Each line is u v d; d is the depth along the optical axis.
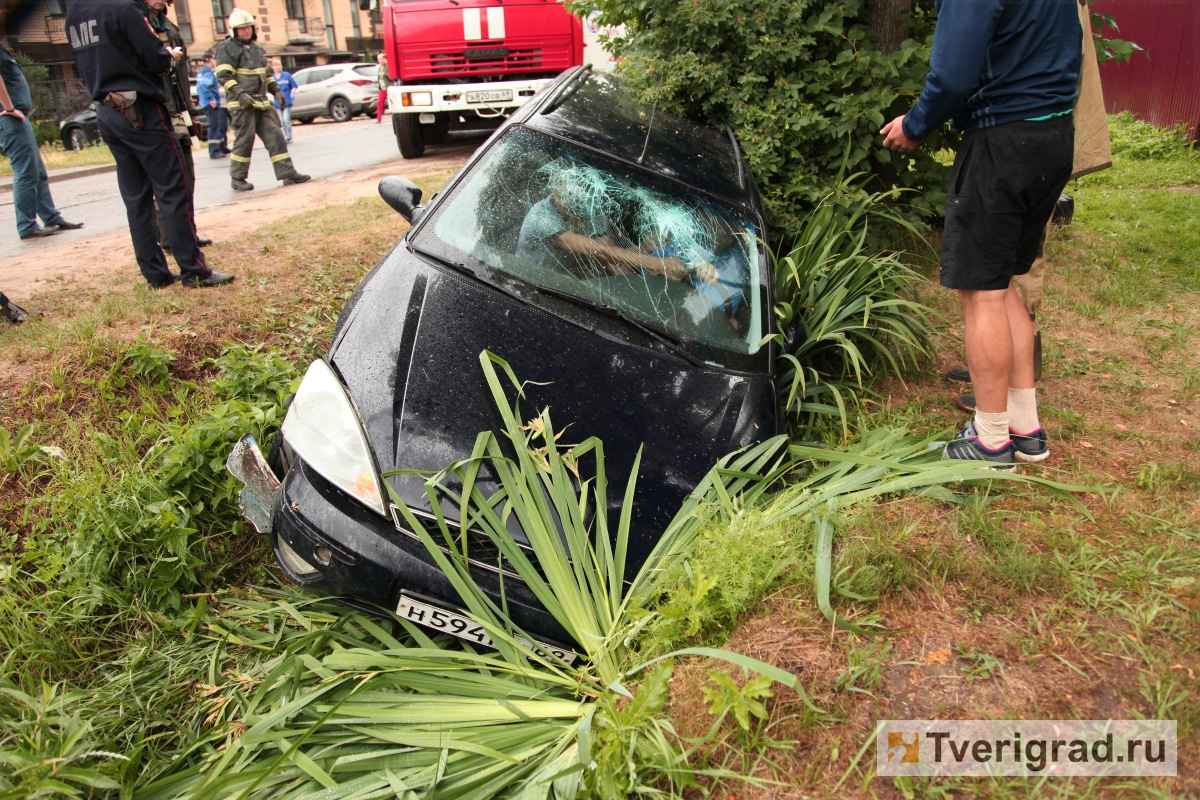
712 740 1.81
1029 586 2.19
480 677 2.00
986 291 2.65
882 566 2.22
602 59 11.42
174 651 2.37
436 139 11.62
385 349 2.54
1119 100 11.70
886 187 5.29
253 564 2.86
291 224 6.20
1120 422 3.38
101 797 1.85
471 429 2.34
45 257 5.60
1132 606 2.11
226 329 4.10
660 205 3.18
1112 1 11.56
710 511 2.30
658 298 2.91
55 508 2.76
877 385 3.86
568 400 2.50
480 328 2.64
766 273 3.15
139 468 2.99
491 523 2.09
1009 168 2.47
